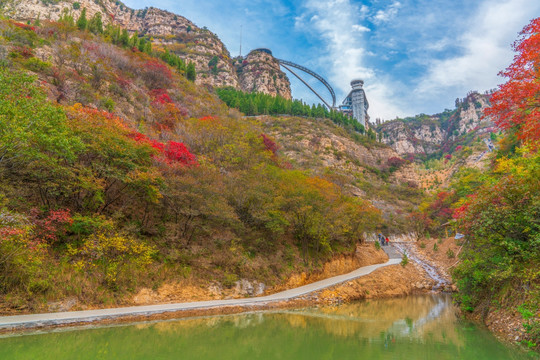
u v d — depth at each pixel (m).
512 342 11.13
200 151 30.38
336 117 129.38
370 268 32.94
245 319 15.45
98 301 14.48
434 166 194.00
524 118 12.20
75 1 114.56
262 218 23.14
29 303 12.70
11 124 12.41
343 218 29.25
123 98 35.19
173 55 86.00
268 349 10.95
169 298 16.84
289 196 26.47
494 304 14.41
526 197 12.46
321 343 11.90
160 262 17.97
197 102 50.28
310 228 26.31
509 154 34.19
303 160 81.88
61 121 14.85
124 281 15.83
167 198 19.78
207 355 10.03
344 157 97.06
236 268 20.95
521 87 11.13
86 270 14.88
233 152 30.34
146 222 19.41
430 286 30.12
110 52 44.69
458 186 51.97
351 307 20.84
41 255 13.54
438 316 18.19
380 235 51.34
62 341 10.53
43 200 15.65
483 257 14.91
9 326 10.91
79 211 16.61
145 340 11.21
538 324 10.02
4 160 13.65
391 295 26.45
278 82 197.75
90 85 32.06
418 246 50.28
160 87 47.34
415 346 11.58
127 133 19.41
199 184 19.64
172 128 35.00
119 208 18.83
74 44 40.75
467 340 12.30
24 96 14.03
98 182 15.74
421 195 94.00
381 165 109.69
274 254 24.75
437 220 58.78
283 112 116.00
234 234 22.39
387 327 15.03
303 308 19.48
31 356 9.07
